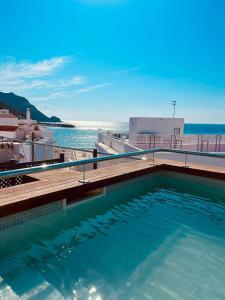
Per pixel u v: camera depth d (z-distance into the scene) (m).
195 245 3.68
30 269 3.06
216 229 4.19
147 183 6.30
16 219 3.61
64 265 3.15
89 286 2.77
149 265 3.17
